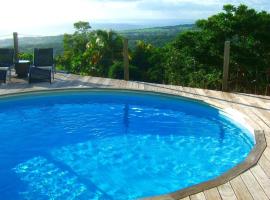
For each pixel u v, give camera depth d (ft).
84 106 29.37
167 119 26.73
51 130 24.41
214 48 73.77
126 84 32.63
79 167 19.35
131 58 96.48
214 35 74.02
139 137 23.41
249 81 62.85
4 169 19.06
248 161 16.60
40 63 33.40
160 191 16.99
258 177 15.12
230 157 20.45
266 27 72.74
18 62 34.22
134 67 88.53
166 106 29.43
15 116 26.73
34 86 31.07
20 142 22.45
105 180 17.97
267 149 18.11
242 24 72.64
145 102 30.19
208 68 72.28
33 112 27.71
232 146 21.94
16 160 20.12
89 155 20.77
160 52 94.53
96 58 99.35
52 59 33.78
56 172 18.76
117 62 87.92
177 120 26.53
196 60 73.67
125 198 16.35
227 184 14.49
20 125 25.08
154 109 28.99
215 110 26.08
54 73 36.63
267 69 67.51
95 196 16.44
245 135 22.67
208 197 13.48
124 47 33.27
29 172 18.76
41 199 16.21
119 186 17.42
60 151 21.33
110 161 20.08
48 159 20.27
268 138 19.66
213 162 19.89
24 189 17.07
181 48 78.02
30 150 21.39
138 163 19.80
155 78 87.97
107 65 98.73
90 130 24.53
